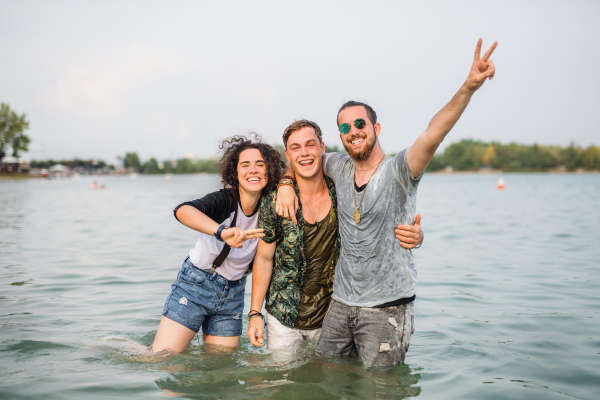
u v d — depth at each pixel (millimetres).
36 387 2994
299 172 3555
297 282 3771
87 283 6254
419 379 3219
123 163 158500
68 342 3932
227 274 3834
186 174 157625
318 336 3855
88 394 2904
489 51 2785
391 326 3330
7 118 79312
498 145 153750
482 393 2982
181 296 3797
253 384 3109
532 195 30688
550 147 148125
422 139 3078
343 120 3334
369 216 3324
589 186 46625
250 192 3645
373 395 2949
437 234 11594
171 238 10781
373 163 3408
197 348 3898
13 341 3916
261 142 3727
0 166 79125
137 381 3129
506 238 10719
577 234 11188
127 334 4227
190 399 2855
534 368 3416
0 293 5645
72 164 145500
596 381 3172
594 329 4324
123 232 11898
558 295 5609
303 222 3652
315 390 3008
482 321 4625
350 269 3441
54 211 18625
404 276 3359
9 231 11961
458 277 6688
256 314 3777
